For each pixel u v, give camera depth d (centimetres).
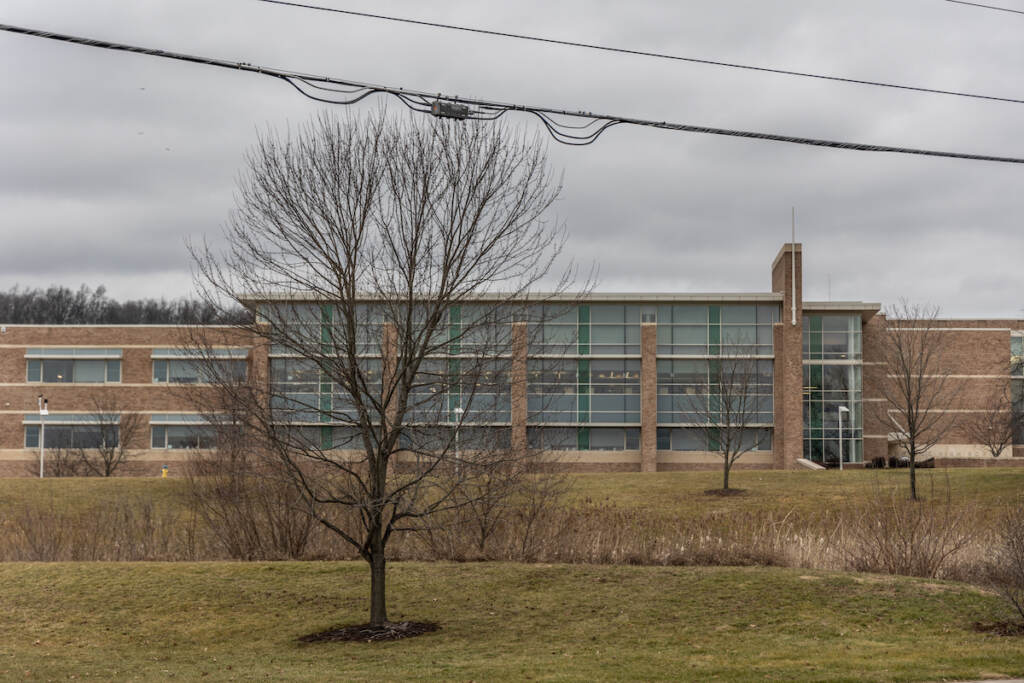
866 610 1783
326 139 1677
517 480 1848
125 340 7275
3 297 12231
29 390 7244
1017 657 1415
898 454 7406
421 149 1647
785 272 6831
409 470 1944
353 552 2509
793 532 2684
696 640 1620
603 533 2516
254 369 1920
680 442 6881
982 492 4128
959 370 7462
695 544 2456
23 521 2994
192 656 1631
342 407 2153
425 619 1845
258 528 2636
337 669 1467
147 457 7144
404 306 1784
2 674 1495
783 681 1285
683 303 6894
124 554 2561
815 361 7012
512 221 1684
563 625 1759
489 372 1777
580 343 6875
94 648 1700
